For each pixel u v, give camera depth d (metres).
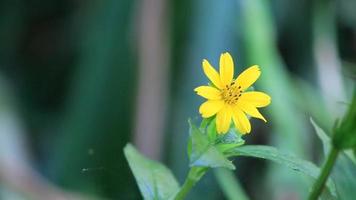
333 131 0.33
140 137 0.75
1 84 0.88
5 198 0.63
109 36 0.78
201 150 0.34
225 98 0.37
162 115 0.76
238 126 0.37
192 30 0.78
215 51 0.79
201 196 0.74
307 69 0.89
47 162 0.88
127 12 0.77
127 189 0.68
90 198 0.63
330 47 0.86
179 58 0.78
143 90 0.75
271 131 0.78
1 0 0.95
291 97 0.77
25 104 0.94
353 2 0.94
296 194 0.69
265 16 0.77
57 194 0.61
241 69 0.79
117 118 0.77
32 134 0.91
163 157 0.77
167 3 0.77
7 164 0.62
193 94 0.78
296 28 0.90
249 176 0.82
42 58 0.98
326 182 0.35
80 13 0.97
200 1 0.78
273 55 0.76
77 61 0.90
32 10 0.98
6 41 0.96
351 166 0.36
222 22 0.79
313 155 0.78
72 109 0.81
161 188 0.39
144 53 0.76
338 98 0.81
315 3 0.86
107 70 0.78
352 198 0.36
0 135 0.79
